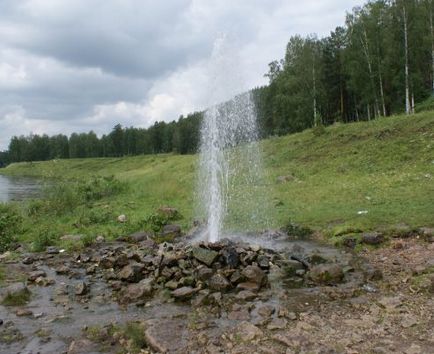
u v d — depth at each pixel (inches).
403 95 1857.8
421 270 370.3
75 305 343.3
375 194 738.8
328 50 2101.4
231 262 386.0
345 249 483.8
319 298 333.7
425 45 1685.5
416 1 1754.4
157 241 571.2
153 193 1082.7
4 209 790.5
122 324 299.7
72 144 5433.1
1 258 507.5
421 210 578.9
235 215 695.7
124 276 394.0
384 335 261.3
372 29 1758.1
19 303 349.1
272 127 2293.3
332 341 256.5
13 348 266.5
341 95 2086.6
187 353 250.4
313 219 628.1
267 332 274.4
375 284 359.9
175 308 327.0
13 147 6008.9
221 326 287.4
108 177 1330.0
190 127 3506.4
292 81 2006.6
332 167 1090.1
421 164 926.4
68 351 260.5
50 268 462.6
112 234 626.2
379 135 1213.1
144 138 4749.0
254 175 1070.4
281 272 395.2
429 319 279.4
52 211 853.8
